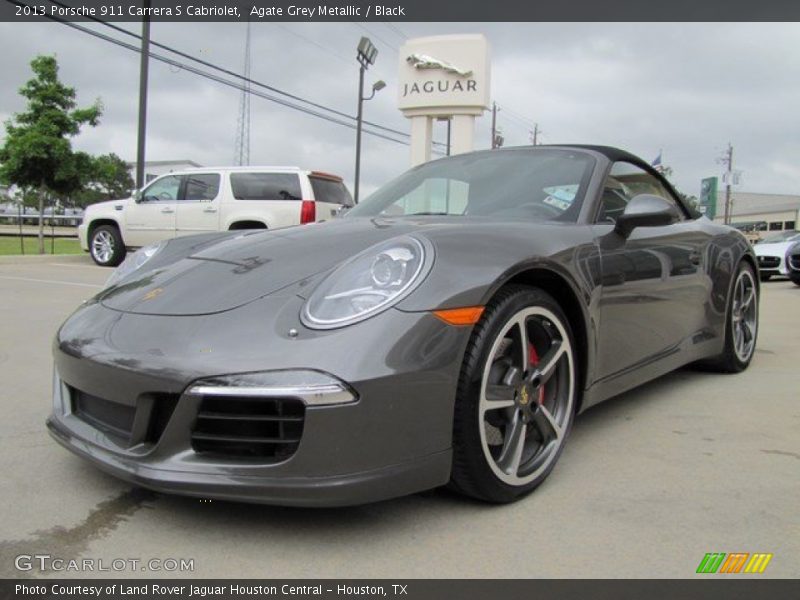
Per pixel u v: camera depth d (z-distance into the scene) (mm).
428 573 1778
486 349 2055
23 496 2209
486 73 17125
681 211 3783
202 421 1872
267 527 2014
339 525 2031
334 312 1920
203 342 1932
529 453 2330
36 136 13938
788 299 9430
